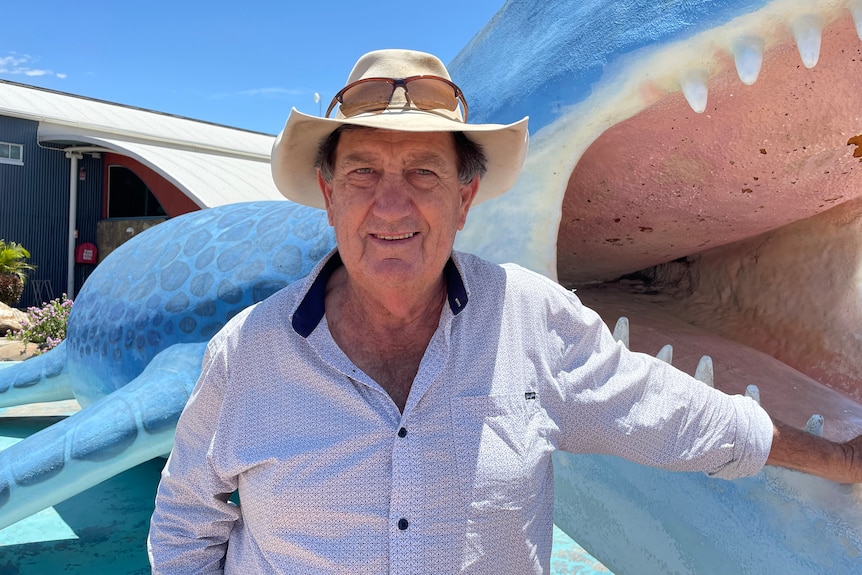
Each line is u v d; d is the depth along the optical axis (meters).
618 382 1.29
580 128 1.71
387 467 1.10
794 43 1.52
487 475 1.12
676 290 2.97
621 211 2.38
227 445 1.21
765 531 1.41
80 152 19.86
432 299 1.25
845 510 1.32
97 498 3.26
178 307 3.07
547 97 1.78
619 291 3.08
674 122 1.84
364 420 1.12
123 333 3.27
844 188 2.13
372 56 1.28
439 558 1.09
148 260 3.45
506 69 2.06
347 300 1.26
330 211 1.37
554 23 1.94
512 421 1.16
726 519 1.48
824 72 1.65
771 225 2.44
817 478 1.36
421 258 1.17
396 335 1.23
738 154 1.97
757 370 2.24
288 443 1.15
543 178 1.78
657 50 1.56
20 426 4.68
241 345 1.21
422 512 1.09
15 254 17.53
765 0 1.41
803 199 2.21
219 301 2.97
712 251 2.80
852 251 2.28
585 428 1.27
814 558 1.34
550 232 1.80
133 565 2.59
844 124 1.82
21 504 2.29
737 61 1.45
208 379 1.25
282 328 1.19
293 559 1.14
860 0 1.35
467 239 1.97
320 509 1.11
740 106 1.78
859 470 1.33
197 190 17.22
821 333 2.34
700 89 1.53
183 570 1.30
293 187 1.50
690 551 1.53
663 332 2.54
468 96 2.19
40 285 19.67
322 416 1.14
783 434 1.37
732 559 1.46
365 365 1.22
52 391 4.45
